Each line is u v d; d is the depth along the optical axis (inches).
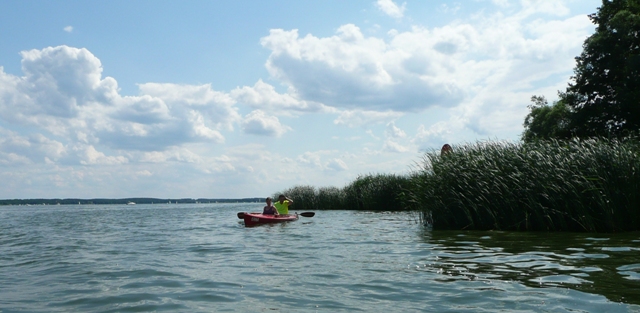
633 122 880.3
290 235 508.1
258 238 484.1
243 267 296.8
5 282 263.0
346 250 367.2
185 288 235.0
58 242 494.0
